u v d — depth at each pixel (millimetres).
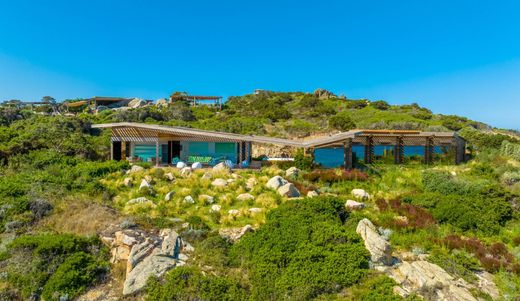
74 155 29578
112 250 12969
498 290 11758
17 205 15656
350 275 11547
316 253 12320
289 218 15008
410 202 19672
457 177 23750
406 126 57062
